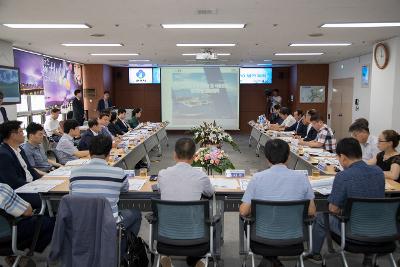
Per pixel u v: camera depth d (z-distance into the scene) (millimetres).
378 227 2516
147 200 3170
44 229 2770
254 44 7492
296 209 2414
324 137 5656
